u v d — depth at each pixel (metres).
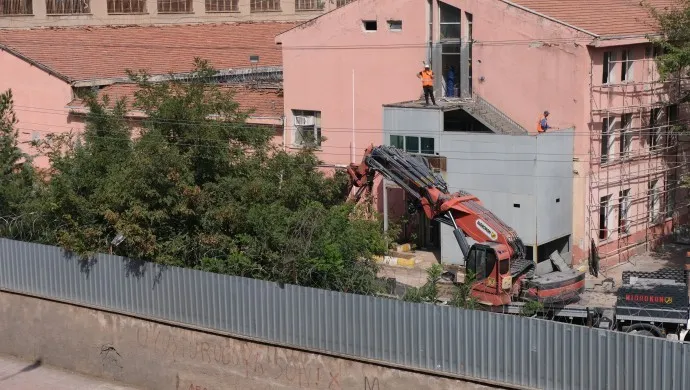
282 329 26.20
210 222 28.94
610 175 37.91
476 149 36.38
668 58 34.88
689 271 27.14
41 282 31.44
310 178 32.16
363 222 28.97
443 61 40.22
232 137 31.56
